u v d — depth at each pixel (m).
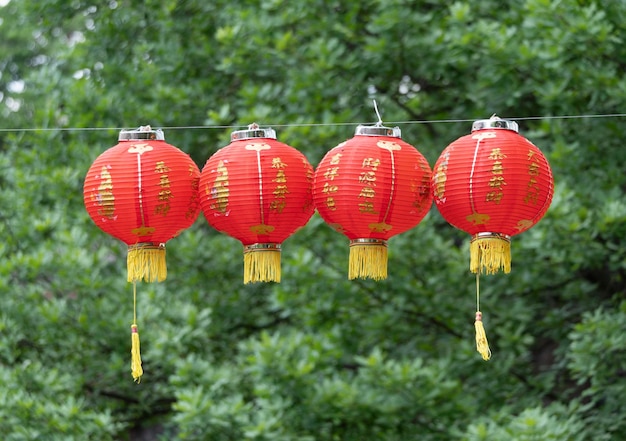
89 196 7.86
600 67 11.29
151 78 13.80
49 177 13.02
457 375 12.72
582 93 11.66
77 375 12.73
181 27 14.10
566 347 12.80
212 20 14.23
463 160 7.55
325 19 12.80
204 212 7.90
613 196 11.48
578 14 10.95
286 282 12.27
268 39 12.63
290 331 13.04
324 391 11.58
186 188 7.86
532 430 10.63
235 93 13.89
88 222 13.28
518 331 12.47
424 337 13.41
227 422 11.34
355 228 7.72
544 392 12.48
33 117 15.91
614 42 11.30
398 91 13.39
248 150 7.74
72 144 13.51
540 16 11.05
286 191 7.69
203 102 13.40
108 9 14.46
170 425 13.76
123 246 14.28
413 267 12.65
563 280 12.88
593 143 12.05
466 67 12.41
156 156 7.83
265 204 7.66
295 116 12.66
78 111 13.77
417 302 12.68
